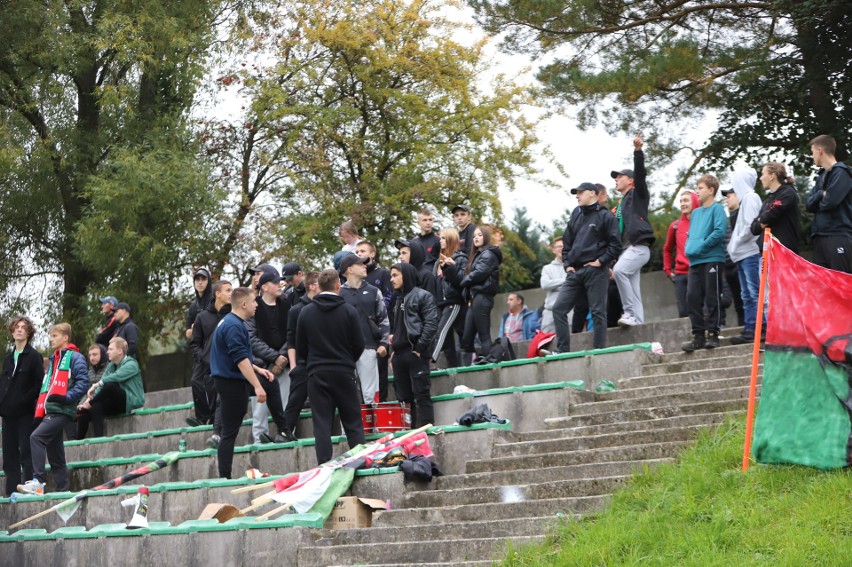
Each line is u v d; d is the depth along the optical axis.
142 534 12.95
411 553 10.79
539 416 14.17
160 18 27.58
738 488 9.85
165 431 18.06
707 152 25.47
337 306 13.37
